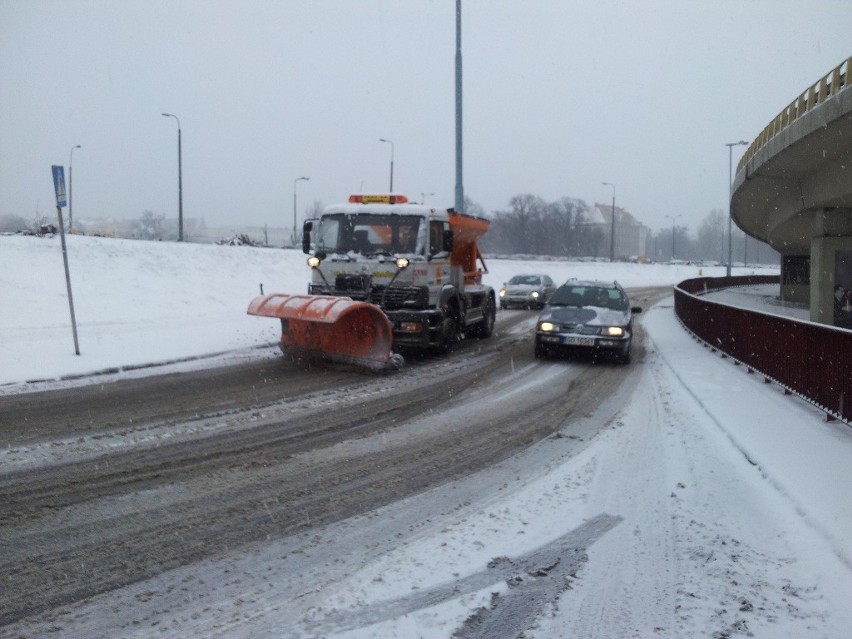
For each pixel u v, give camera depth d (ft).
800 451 23.09
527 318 82.07
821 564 14.80
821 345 29.04
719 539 16.42
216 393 32.45
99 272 65.72
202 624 12.42
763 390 34.88
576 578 14.55
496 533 16.80
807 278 138.72
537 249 339.16
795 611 13.16
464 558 15.39
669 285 205.87
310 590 13.78
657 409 31.37
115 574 14.26
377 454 23.40
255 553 15.43
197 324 56.13
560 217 346.54
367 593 13.69
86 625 12.28
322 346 40.88
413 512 18.12
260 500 18.76
